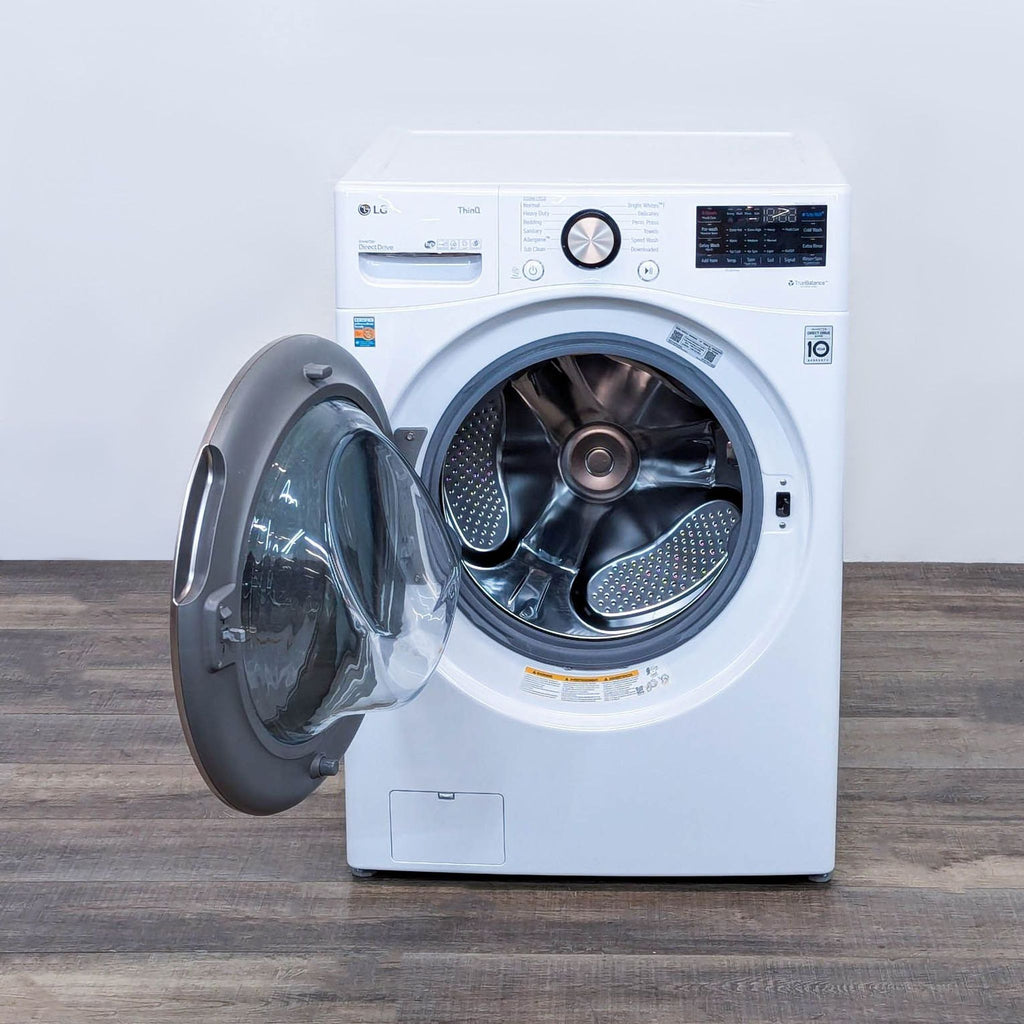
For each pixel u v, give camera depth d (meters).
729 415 1.66
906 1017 1.62
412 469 1.58
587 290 1.60
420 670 1.59
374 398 1.58
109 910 1.82
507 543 1.80
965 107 2.52
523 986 1.68
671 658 1.77
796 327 1.61
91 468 2.81
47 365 2.74
